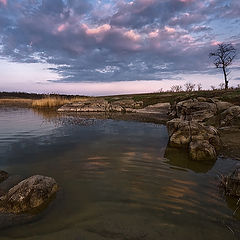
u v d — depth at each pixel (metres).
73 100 43.47
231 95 24.77
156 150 10.79
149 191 6.28
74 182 6.94
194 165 8.52
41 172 7.86
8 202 5.48
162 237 4.33
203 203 5.61
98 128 17.47
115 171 7.89
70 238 4.33
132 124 19.64
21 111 34.44
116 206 5.48
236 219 4.93
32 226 4.72
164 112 29.69
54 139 13.38
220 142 11.20
